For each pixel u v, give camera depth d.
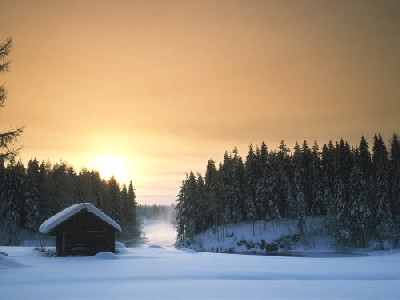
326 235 77.75
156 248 45.28
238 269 21.98
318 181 87.62
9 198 72.38
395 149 82.88
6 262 21.67
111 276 18.36
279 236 81.00
